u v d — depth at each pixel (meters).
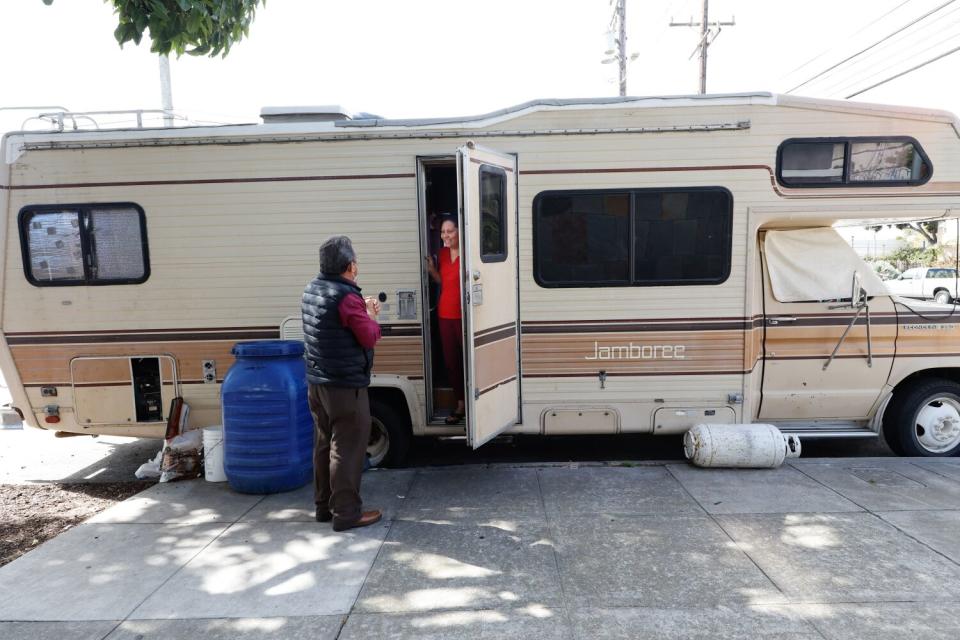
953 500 4.53
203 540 4.12
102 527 4.34
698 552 3.83
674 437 6.57
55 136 5.20
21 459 6.30
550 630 3.09
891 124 5.11
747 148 5.11
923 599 3.30
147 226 5.26
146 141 5.19
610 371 5.29
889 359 5.41
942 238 5.64
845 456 6.00
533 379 5.31
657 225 5.19
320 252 4.11
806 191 5.14
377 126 5.16
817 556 3.76
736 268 5.20
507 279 5.08
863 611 3.21
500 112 5.14
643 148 5.13
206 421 5.44
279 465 4.84
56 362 5.38
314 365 4.06
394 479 5.13
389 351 5.30
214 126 5.18
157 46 5.07
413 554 3.88
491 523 4.29
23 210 5.26
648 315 5.24
